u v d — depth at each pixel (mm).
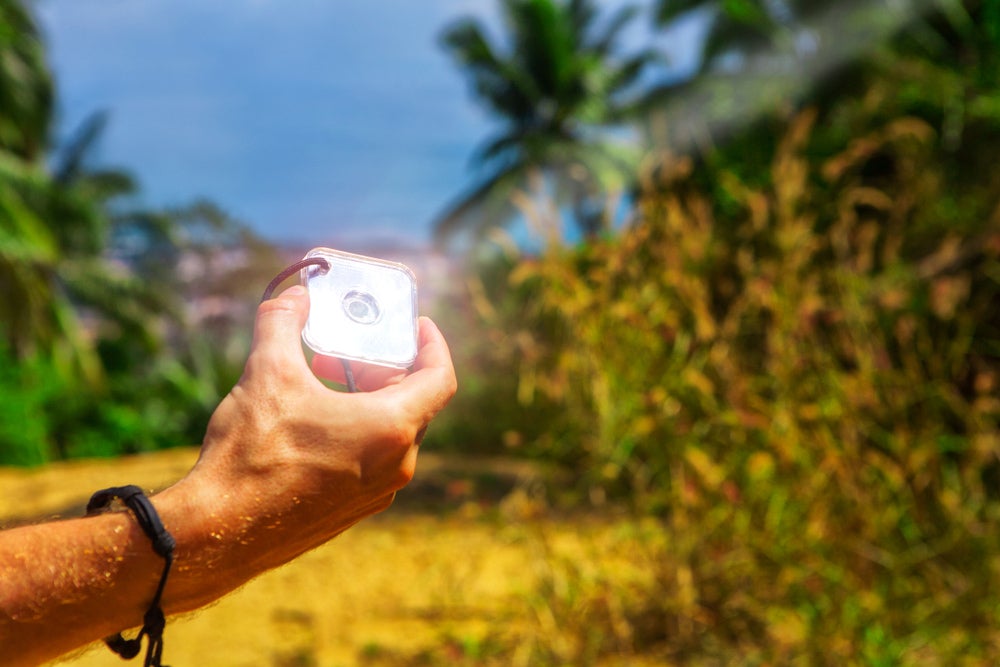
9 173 19359
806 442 2889
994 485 3297
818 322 3250
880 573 2896
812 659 2783
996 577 2826
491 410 6332
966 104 5828
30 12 18719
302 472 624
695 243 3201
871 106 5586
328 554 4359
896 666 2736
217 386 24859
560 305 2988
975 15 7094
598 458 3035
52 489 6469
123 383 25016
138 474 6891
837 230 3471
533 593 3225
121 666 3160
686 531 2969
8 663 576
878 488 2951
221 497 613
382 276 747
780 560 2846
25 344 19281
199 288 27609
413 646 3355
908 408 3256
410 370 744
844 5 11953
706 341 3096
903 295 3408
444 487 5508
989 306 4371
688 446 2902
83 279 23984
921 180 4992
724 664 2885
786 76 11422
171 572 600
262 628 3586
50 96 19688
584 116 34844
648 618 3066
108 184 27453
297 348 665
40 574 581
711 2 22578
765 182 5320
